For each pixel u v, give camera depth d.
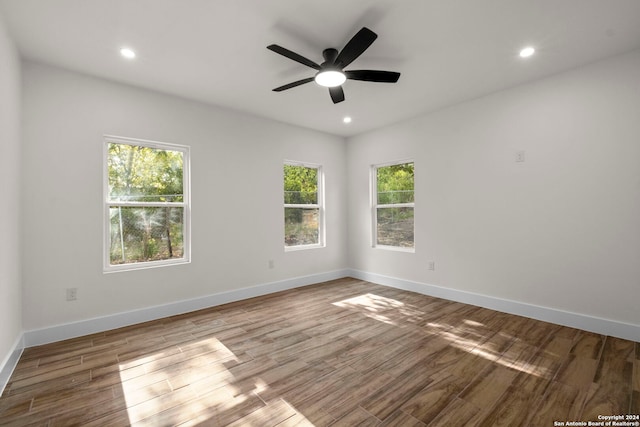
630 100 2.62
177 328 3.03
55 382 2.06
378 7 2.02
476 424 1.63
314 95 3.51
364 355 2.43
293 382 2.05
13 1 1.91
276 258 4.43
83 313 2.89
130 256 3.25
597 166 2.79
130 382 2.06
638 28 2.26
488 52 2.60
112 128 3.07
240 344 2.65
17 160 2.45
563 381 2.02
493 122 3.49
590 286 2.85
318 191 5.13
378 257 4.89
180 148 3.60
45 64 2.73
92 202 2.95
